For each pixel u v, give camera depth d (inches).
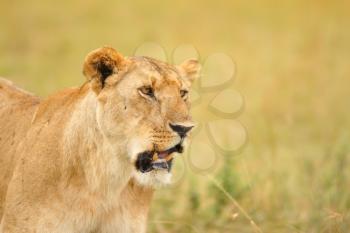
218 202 446.3
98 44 970.7
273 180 457.4
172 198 455.5
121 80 312.2
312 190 438.9
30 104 357.4
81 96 324.8
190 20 1098.7
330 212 392.5
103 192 319.6
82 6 1186.6
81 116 319.0
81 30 1056.8
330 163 479.2
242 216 434.6
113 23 1099.3
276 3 1165.7
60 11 1173.1
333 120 658.8
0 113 360.5
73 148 317.7
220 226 433.1
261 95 719.1
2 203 342.0
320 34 991.6
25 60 900.6
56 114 331.9
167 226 434.3
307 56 884.0
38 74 818.8
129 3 1200.8
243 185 451.5
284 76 791.1
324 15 1117.7
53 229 316.8
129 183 327.6
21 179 322.7
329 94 744.3
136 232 331.6
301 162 495.8
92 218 321.1
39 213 317.4
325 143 575.2
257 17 1114.7
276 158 506.6
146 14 1144.2
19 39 1012.5
